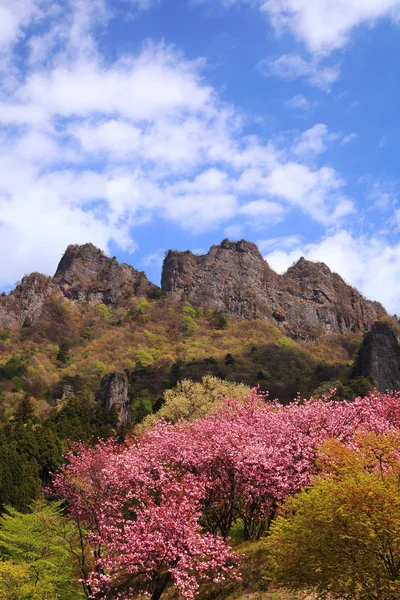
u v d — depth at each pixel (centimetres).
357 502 1222
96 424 6309
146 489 2158
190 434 2503
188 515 1728
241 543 2150
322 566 1249
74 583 2105
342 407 2530
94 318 13588
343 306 18525
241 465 2066
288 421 2428
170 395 5750
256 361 10125
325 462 1720
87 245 17175
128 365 10225
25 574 1941
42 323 12975
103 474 2188
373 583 1200
